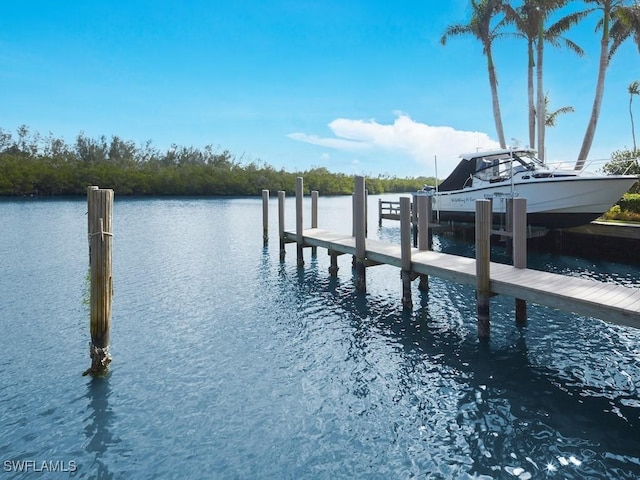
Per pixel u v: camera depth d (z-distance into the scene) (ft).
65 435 15.01
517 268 26.22
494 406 16.94
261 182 228.22
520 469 13.25
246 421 15.96
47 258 47.52
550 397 17.60
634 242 42.65
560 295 19.62
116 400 17.38
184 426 15.61
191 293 34.01
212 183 213.25
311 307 30.25
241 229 78.18
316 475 13.07
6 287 35.17
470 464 13.52
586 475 12.91
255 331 25.41
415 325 26.37
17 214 99.76
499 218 51.75
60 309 29.35
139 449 14.29
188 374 19.75
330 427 15.57
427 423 15.81
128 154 253.85
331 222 97.71
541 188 45.52
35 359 21.21
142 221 91.61
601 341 23.43
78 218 91.40
